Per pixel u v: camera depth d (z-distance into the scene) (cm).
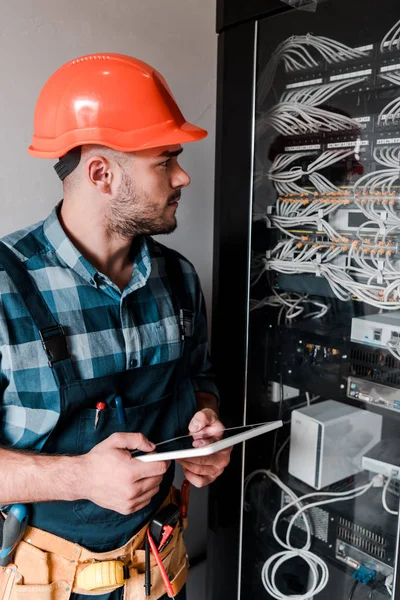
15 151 130
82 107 95
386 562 127
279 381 143
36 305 96
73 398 96
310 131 127
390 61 110
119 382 103
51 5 129
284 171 134
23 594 98
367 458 133
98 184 98
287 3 111
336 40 117
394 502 133
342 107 121
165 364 110
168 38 154
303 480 142
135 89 96
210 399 130
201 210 173
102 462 89
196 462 107
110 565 99
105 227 102
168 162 101
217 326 139
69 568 100
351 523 134
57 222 103
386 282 117
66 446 99
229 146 129
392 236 115
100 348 101
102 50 140
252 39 120
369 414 142
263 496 151
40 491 90
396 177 112
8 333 93
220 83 129
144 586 106
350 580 134
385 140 114
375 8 109
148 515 110
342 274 124
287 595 146
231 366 138
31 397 95
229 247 134
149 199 99
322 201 126
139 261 110
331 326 134
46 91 101
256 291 136
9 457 91
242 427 108
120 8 141
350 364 125
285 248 134
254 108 124
